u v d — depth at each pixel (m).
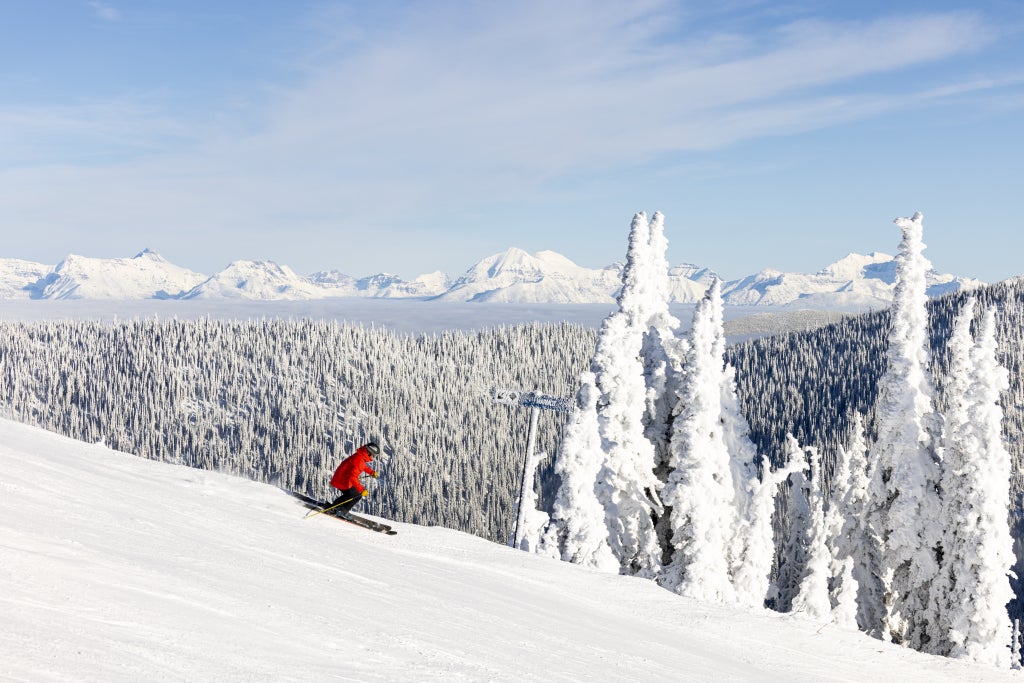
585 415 31.55
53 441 15.59
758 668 12.80
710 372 31.95
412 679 6.07
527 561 16.05
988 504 30.98
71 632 4.70
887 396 33.72
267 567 8.95
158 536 8.87
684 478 31.62
